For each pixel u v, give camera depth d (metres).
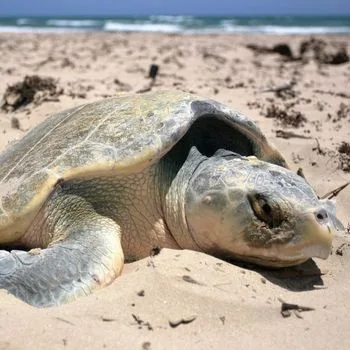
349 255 0.47
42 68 1.58
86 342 0.32
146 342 0.32
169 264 0.39
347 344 0.33
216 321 0.35
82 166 0.44
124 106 0.49
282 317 0.36
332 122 0.94
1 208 0.45
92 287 0.37
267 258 0.41
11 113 0.95
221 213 0.41
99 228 0.43
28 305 0.35
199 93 1.13
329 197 0.62
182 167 0.46
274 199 0.40
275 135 0.82
